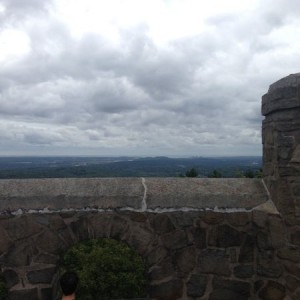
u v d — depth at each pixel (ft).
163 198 13.09
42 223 12.70
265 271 12.58
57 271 12.75
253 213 12.97
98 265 39.96
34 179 13.47
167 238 12.92
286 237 11.76
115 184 13.46
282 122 11.75
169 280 12.87
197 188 13.51
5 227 12.58
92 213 12.82
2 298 12.44
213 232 13.02
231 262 13.00
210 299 12.88
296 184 11.41
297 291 11.49
